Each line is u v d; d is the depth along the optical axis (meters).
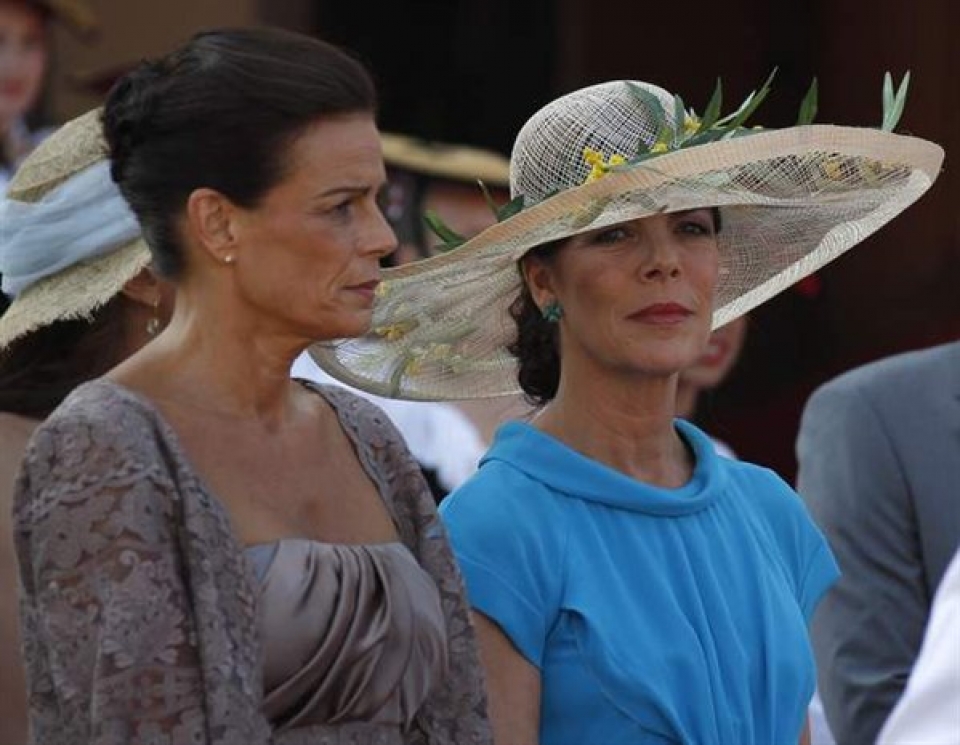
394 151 19.98
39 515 10.00
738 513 13.60
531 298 13.77
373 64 28.02
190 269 10.64
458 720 11.21
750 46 30.12
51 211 13.41
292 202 10.43
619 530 13.10
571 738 12.68
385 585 10.66
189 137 10.41
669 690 12.65
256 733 9.98
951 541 16.89
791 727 13.08
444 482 18.89
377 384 14.55
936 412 17.22
